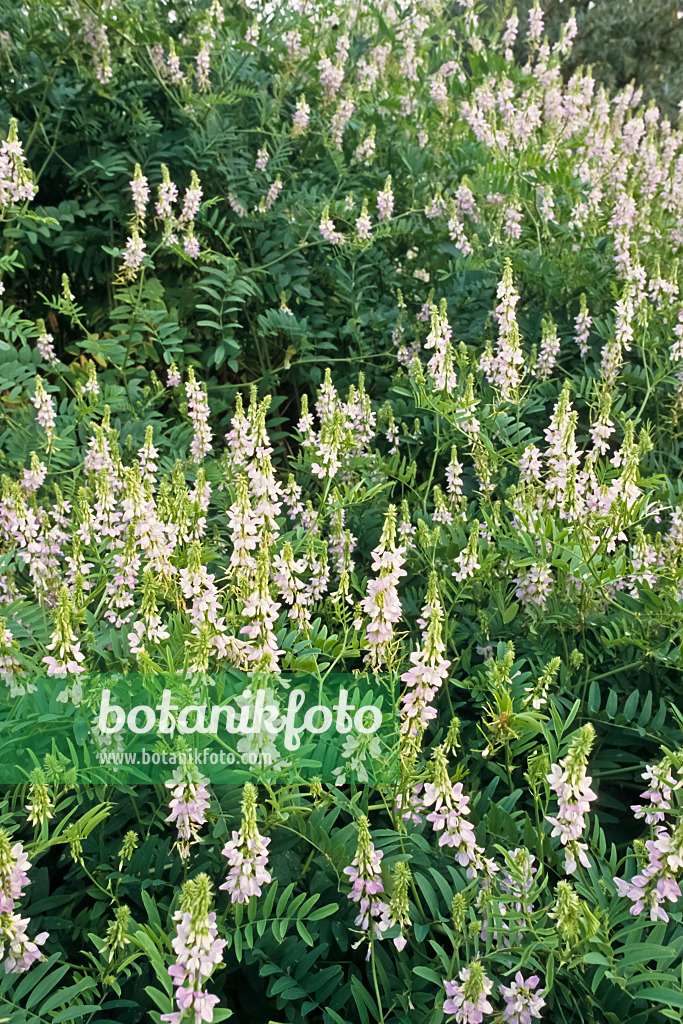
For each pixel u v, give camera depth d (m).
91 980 1.60
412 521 2.91
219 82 4.81
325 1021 1.69
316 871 1.91
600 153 5.30
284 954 1.75
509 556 2.64
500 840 1.89
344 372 4.33
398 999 1.70
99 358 3.82
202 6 4.98
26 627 2.21
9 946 1.58
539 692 1.88
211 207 4.48
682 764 1.71
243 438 2.73
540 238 4.48
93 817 1.67
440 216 4.39
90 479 2.94
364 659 2.05
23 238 4.18
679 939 1.64
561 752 1.80
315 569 2.52
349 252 4.29
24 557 2.42
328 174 4.92
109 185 4.36
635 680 2.51
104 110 4.43
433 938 1.74
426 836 2.03
